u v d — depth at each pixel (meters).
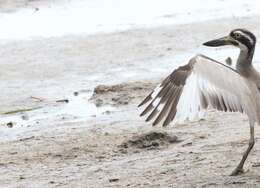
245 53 12.53
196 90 11.00
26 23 27.30
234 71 11.29
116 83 20.53
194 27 25.80
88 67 22.28
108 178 13.16
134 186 12.50
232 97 11.12
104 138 15.81
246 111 11.28
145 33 25.47
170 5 28.78
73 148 15.32
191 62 11.12
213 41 12.80
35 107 19.02
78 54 23.64
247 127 15.68
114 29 26.23
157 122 11.06
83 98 19.47
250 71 12.43
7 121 18.00
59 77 21.58
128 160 14.20
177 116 10.95
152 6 28.77
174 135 15.43
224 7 28.11
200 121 16.31
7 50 24.48
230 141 14.72
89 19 27.56
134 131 16.16
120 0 29.53
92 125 16.95
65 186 12.95
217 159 13.59
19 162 14.73
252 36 12.59
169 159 13.94
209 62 11.12
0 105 19.39
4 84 21.20
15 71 22.34
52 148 15.45
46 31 26.36
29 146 15.74
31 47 24.62
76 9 28.69
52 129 16.94
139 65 22.14
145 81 20.34
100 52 23.70
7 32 26.47
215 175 12.65
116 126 16.69
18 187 13.20
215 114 16.75
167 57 22.73
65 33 26.06
